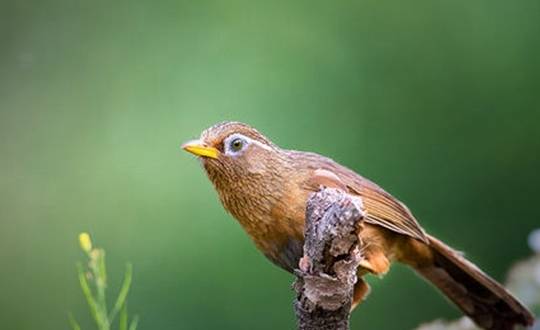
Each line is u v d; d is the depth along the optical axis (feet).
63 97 50.06
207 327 44.96
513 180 48.91
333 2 48.93
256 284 45.19
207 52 48.55
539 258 38.68
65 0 51.39
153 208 45.98
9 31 51.67
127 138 47.96
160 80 48.52
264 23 48.62
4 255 47.60
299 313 28.35
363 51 48.65
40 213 47.88
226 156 32.99
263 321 45.24
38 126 49.67
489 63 49.11
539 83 49.19
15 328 47.14
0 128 49.44
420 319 47.75
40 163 48.70
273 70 47.75
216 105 47.37
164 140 47.21
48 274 47.37
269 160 33.17
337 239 27.32
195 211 45.52
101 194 47.11
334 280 27.73
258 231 33.47
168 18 49.65
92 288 45.11
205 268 45.11
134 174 46.91
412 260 36.35
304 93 47.57
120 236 45.91
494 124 48.93
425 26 49.11
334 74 48.16
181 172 46.16
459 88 49.06
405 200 48.14
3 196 48.26
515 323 37.01
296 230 33.09
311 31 48.70
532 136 49.01
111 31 50.31
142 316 45.03
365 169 47.67
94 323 47.19
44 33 51.34
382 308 47.93
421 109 48.65
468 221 48.62
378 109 48.32
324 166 34.12
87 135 48.73
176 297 45.11
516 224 48.62
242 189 33.09
